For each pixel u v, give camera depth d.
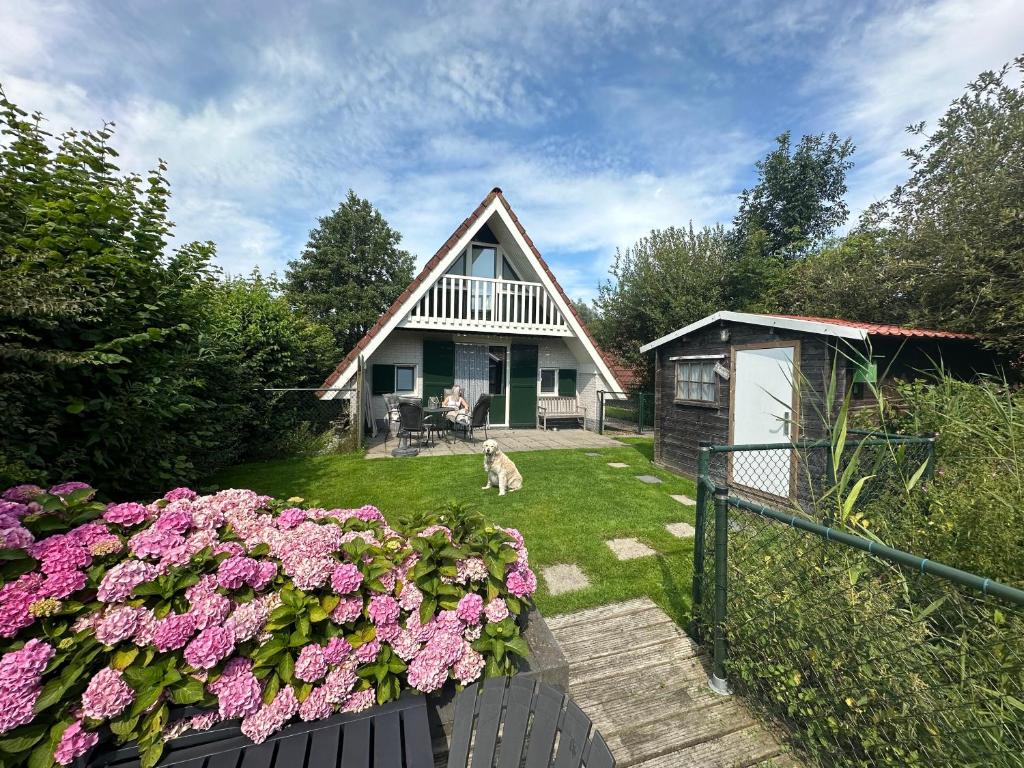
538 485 6.21
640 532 4.50
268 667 1.57
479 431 11.70
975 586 1.23
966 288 6.14
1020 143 6.06
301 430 8.66
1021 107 6.39
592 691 2.42
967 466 3.14
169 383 3.94
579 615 3.12
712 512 2.71
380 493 5.69
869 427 4.57
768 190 19.61
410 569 1.91
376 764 1.38
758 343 5.77
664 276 15.10
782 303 11.10
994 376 5.63
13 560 1.47
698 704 2.34
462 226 10.12
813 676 2.07
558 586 3.46
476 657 1.81
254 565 1.68
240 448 7.46
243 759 1.37
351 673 1.62
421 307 10.47
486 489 5.92
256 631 1.58
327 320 27.14
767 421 5.66
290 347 8.83
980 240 6.15
